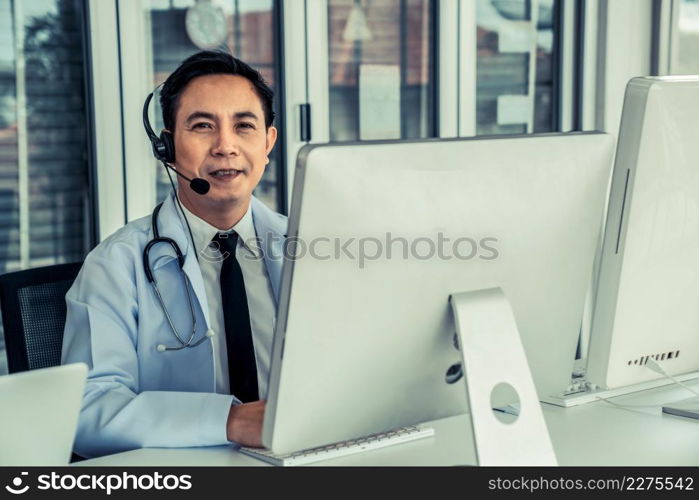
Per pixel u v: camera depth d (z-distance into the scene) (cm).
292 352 117
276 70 345
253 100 193
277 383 119
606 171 142
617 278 150
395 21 369
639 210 147
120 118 312
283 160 350
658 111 145
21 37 296
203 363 186
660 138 146
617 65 409
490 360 127
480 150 127
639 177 146
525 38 400
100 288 182
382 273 121
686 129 149
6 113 296
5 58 294
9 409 108
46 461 112
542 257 136
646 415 167
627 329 152
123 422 153
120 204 315
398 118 375
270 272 201
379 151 118
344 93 362
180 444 150
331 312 118
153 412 153
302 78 348
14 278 199
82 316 180
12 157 299
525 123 406
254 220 204
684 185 150
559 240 138
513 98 402
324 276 116
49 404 111
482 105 395
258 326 199
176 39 322
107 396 162
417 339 128
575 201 138
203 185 187
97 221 313
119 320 181
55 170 307
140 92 316
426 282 125
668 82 146
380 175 118
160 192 324
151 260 187
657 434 155
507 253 131
